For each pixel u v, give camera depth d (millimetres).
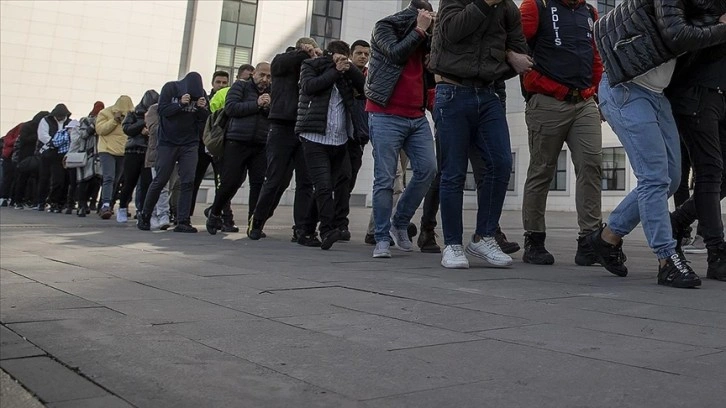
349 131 5430
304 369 1733
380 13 24828
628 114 3354
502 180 3984
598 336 2137
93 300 2760
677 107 3510
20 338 2074
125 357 1854
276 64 5695
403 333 2176
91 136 10180
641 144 3332
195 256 4496
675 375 1663
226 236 6566
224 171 6551
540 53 4469
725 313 2551
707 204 3586
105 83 20297
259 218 6176
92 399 1490
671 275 3295
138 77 20812
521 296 2963
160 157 6914
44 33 19469
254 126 6441
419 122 4684
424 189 4973
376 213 4664
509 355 1885
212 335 2135
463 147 3924
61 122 11695
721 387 1559
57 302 2705
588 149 4406
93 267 3830
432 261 4480
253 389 1558
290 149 5875
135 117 8227
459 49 3756
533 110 4527
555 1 4465
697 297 2951
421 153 4738
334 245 5809
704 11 3178
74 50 19875
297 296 2914
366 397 1497
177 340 2061
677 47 3076
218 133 6562
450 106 3863
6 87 19016
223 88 7949
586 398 1481
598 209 4402
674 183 3502
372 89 4516
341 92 5328
